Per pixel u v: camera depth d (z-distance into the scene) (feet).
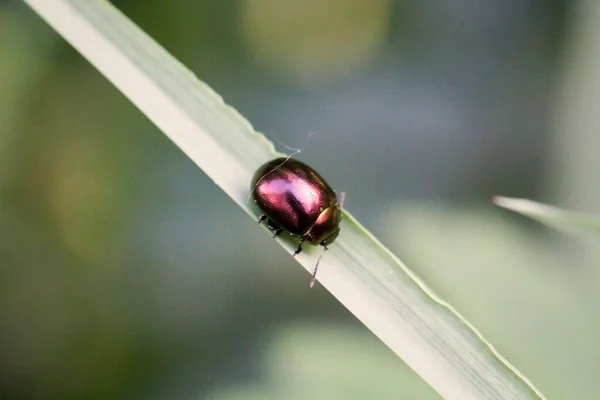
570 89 0.66
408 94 0.80
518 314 0.62
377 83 0.80
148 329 0.66
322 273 0.55
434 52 0.83
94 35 0.55
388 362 0.61
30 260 0.65
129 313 0.66
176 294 0.66
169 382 0.65
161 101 0.56
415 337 0.54
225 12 0.73
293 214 0.57
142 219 0.67
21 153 0.65
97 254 0.66
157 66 0.56
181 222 0.67
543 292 0.62
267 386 0.61
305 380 0.61
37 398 0.64
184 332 0.66
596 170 0.65
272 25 0.75
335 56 0.79
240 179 0.56
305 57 0.78
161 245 0.67
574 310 0.62
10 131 0.64
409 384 0.61
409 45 0.82
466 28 0.87
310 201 0.57
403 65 0.82
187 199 0.68
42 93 0.65
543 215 0.55
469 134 0.79
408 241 0.63
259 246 0.68
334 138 0.77
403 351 0.54
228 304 0.67
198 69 0.73
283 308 0.67
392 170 0.77
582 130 0.65
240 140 0.56
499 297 0.62
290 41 0.77
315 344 0.62
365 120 0.78
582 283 0.62
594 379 0.61
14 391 0.64
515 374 0.53
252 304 0.67
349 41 0.79
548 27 0.83
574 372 0.61
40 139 0.65
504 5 0.85
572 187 0.66
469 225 0.64
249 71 0.76
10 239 0.65
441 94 0.81
